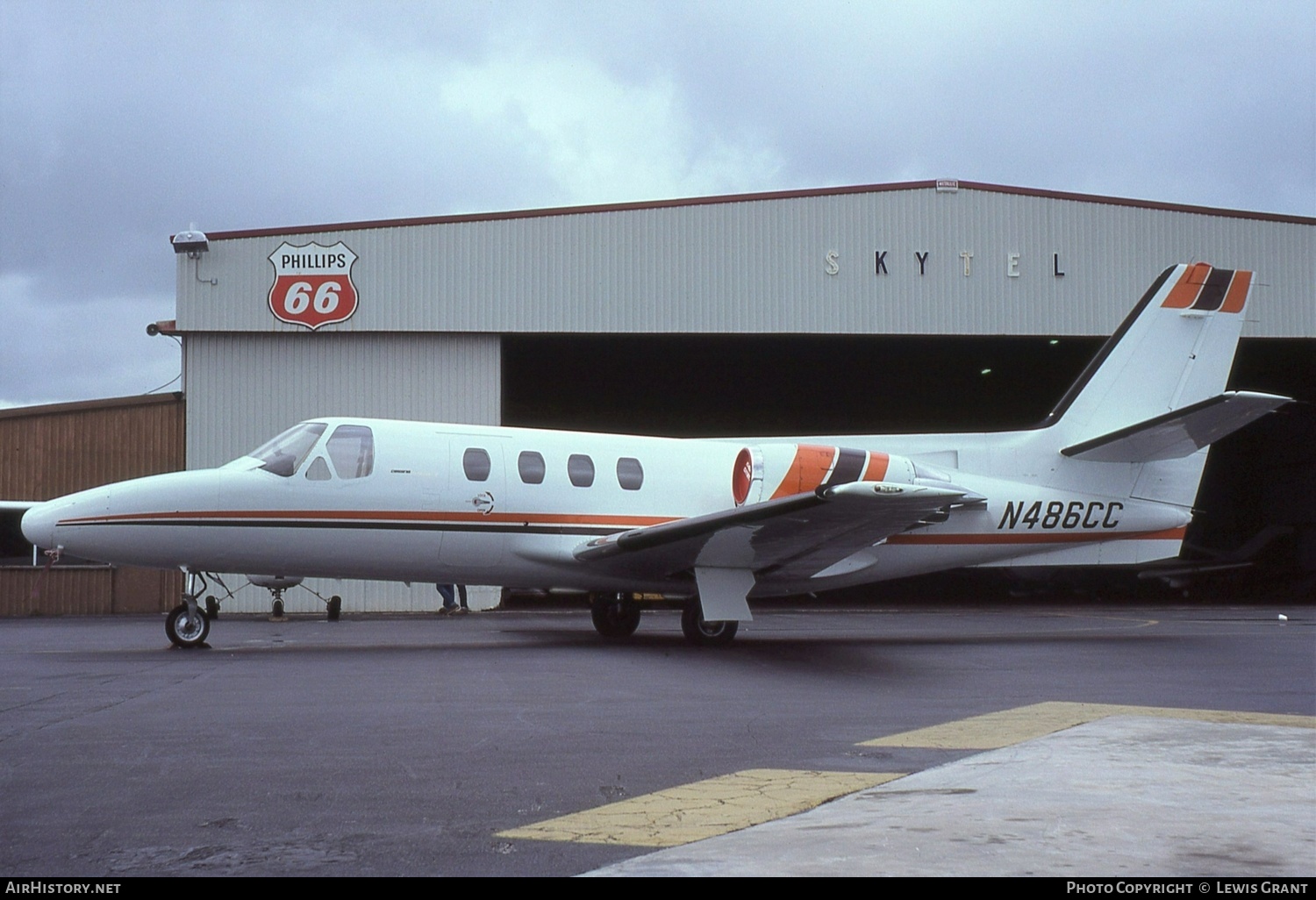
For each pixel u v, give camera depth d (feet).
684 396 134.21
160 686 33.63
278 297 84.48
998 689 34.53
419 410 85.71
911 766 21.53
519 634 58.29
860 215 88.99
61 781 19.98
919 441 57.77
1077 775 20.24
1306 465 118.73
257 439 84.64
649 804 18.19
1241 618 80.69
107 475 84.94
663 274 86.99
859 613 91.04
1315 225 93.40
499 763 21.80
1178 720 27.30
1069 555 59.26
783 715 28.60
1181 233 92.07
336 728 25.90
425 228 85.56
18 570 84.33
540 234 86.22
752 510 42.45
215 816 17.42
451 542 49.14
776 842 15.65
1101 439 57.11
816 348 105.91
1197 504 138.41
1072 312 90.58
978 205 90.17
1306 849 15.07
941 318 89.35
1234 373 116.88
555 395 134.21
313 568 48.08
